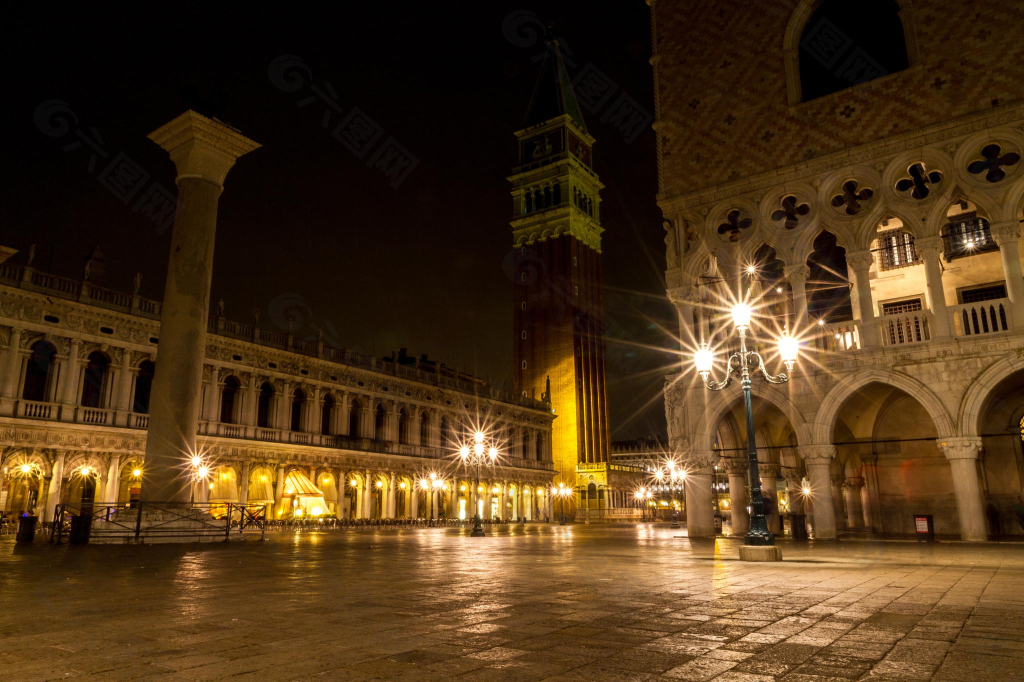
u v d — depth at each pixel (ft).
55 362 147.54
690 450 90.89
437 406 246.88
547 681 16.33
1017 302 72.33
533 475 292.81
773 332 91.91
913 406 98.17
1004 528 87.04
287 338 194.39
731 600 30.12
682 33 102.22
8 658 18.43
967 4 80.02
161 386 81.35
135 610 27.04
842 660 18.53
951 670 17.43
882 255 98.53
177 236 85.81
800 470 120.88
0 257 92.94
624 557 57.67
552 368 339.98
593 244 375.25
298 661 18.22
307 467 195.21
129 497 159.02
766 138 91.20
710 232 93.09
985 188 75.46
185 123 86.94
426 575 41.47
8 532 120.06
